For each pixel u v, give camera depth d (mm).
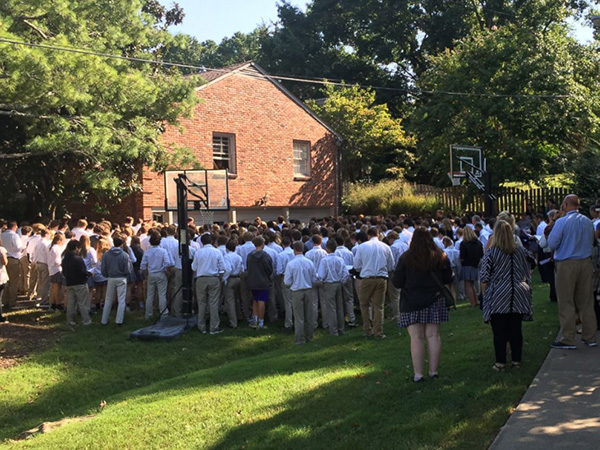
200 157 23688
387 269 11109
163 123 22016
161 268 13484
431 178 38562
